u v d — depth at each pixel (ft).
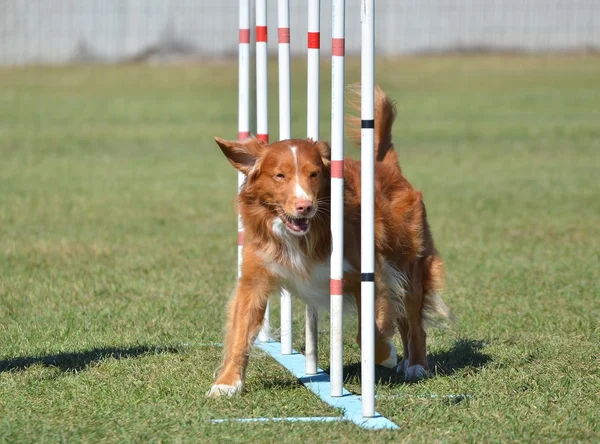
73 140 103.04
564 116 122.31
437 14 188.14
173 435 23.02
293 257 27.89
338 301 25.99
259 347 33.55
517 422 24.20
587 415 24.89
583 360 30.78
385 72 167.32
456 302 39.63
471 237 54.80
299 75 143.02
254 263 28.04
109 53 182.50
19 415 24.66
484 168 85.15
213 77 164.35
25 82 157.48
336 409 25.44
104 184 75.92
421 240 31.04
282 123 31.91
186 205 66.74
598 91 147.23
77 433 23.11
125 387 27.43
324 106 116.78
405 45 188.55
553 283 42.65
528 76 165.48
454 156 92.84
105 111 127.34
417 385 28.48
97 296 40.40
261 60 32.40
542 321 36.19
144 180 78.43
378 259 28.73
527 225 58.59
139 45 182.91
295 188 26.71
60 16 179.42
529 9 188.24
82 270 45.50
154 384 27.86
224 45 184.55
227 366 27.73
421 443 22.48
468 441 22.74
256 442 22.54
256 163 27.73
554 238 54.29
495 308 38.45
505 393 27.09
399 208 30.50
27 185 74.64
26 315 36.99
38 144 99.86
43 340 33.19
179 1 182.19
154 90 150.20
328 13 159.53
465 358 31.91
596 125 114.32
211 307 38.58
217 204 67.41
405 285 30.76
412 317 30.81
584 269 45.62
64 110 127.75
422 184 76.33
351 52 183.42
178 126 114.11
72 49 180.75
